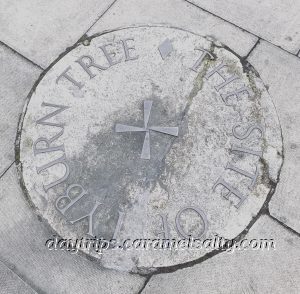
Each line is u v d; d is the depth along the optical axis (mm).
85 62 1850
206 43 1874
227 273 1533
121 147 1690
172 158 1668
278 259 1546
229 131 1705
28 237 1600
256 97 1767
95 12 1977
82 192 1628
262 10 1963
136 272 1541
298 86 1801
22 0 2016
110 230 1576
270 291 1508
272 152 1677
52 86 1808
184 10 1967
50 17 1974
